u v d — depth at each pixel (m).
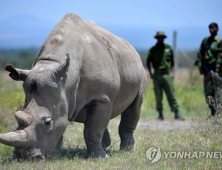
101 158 23.47
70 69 22.80
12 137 20.58
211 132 27.16
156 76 40.69
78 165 21.73
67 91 22.59
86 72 23.58
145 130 33.66
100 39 24.69
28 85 21.72
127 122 27.64
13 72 22.06
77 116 24.53
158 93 40.59
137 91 26.88
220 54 36.75
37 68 22.06
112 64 24.45
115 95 24.61
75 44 23.44
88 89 23.78
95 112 24.05
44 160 21.41
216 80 36.31
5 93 32.62
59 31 23.55
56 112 21.94
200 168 21.17
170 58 41.00
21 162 21.11
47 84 21.72
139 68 26.88
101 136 24.39
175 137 28.02
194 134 27.56
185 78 59.34
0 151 24.80
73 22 24.19
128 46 26.77
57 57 22.73
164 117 41.72
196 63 37.44
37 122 21.30
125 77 25.53
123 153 25.19
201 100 46.59
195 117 37.66
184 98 46.88
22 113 21.09
